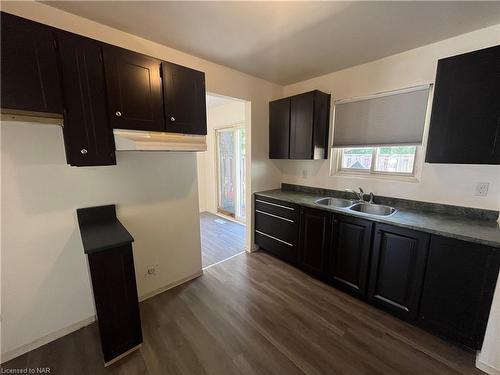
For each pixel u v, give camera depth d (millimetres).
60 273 1715
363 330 1806
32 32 1187
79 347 1659
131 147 1556
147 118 1639
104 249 1367
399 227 1810
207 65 2346
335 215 2248
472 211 1912
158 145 1650
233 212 4980
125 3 1428
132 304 1561
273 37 1866
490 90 1516
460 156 1677
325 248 2381
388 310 2002
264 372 1459
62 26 1524
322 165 2957
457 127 1666
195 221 2539
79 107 1370
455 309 1589
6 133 1419
